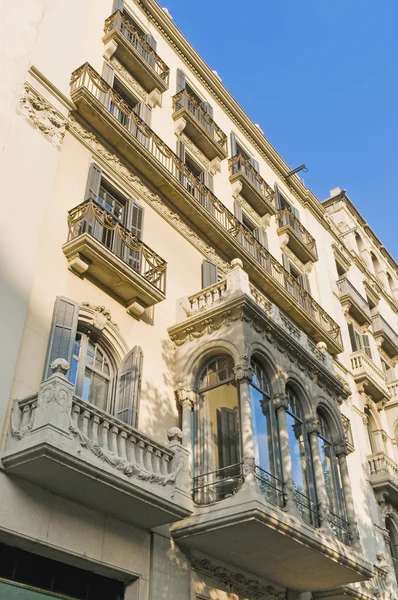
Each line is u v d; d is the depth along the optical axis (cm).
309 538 1208
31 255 1152
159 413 1305
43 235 1238
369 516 2028
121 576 1059
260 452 1253
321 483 1389
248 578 1323
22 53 1356
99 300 1309
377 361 2791
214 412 1309
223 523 1116
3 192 1153
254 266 1938
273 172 2694
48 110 1382
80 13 1683
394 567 2064
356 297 2800
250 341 1357
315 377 1571
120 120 1708
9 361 1005
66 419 924
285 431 1327
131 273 1327
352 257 3173
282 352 1472
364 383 2467
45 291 1175
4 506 895
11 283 1082
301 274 2481
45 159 1300
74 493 984
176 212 1750
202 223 1797
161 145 1791
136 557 1078
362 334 2820
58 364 963
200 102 2288
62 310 1150
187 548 1194
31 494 941
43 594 944
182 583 1143
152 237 1608
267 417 1327
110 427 1024
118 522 1073
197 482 1230
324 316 2292
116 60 1845
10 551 925
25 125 1291
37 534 921
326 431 1574
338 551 1301
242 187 2238
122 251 1382
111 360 1302
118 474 973
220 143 2167
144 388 1305
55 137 1365
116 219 1388
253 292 1580
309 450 1433
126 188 1590
